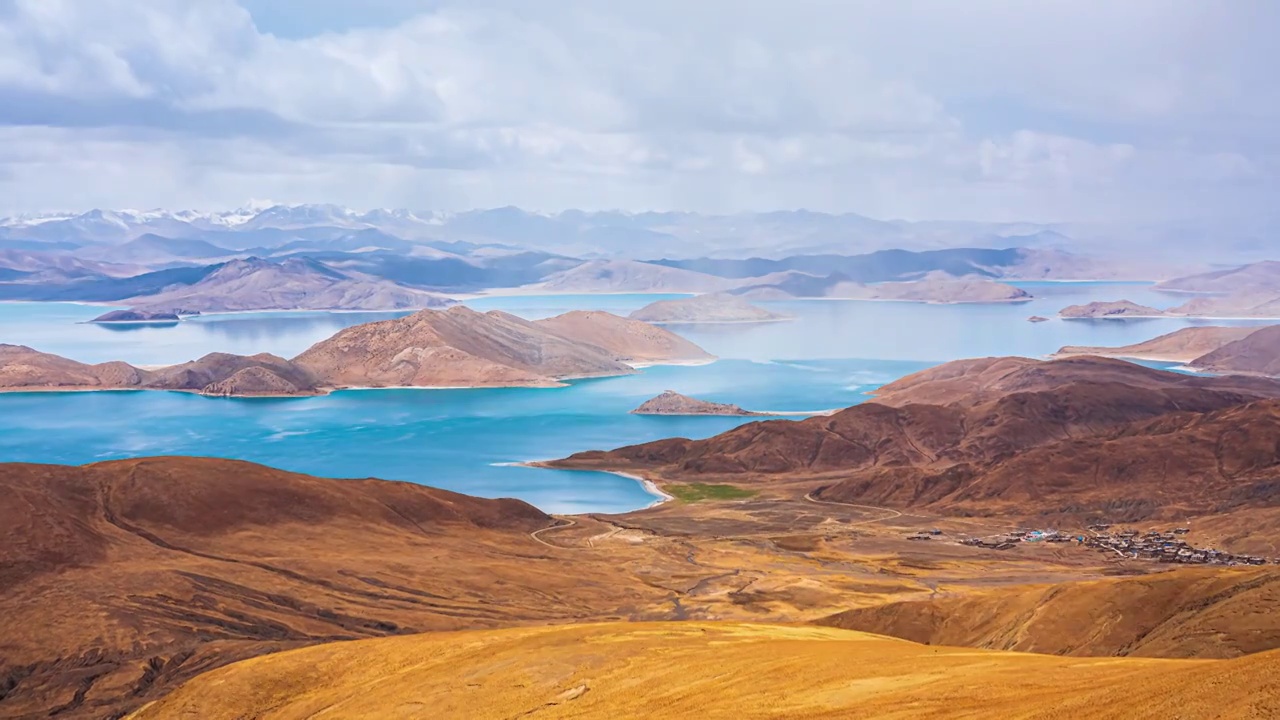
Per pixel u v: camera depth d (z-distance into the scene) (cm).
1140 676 4466
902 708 4828
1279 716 3266
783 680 5909
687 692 6050
